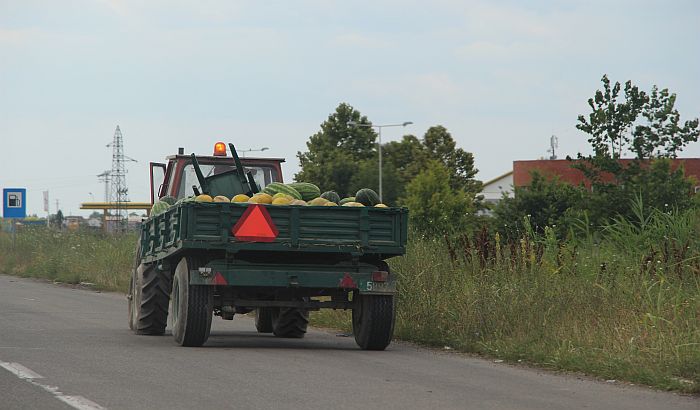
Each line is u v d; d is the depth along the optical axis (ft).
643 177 105.29
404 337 57.57
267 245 48.98
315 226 49.57
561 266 56.90
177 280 51.08
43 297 92.38
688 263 57.16
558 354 45.29
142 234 62.69
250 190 56.44
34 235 166.40
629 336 45.70
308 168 316.40
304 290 52.80
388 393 34.94
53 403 31.07
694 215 67.05
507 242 62.85
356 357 47.50
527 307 52.65
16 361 41.60
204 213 48.44
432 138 325.62
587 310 50.78
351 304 52.44
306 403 32.12
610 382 40.29
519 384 38.70
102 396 32.60
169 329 64.80
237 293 54.44
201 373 39.24
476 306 53.47
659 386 38.73
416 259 61.21
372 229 50.31
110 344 50.60
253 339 58.90
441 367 44.04
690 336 44.06
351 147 330.34
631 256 61.31
